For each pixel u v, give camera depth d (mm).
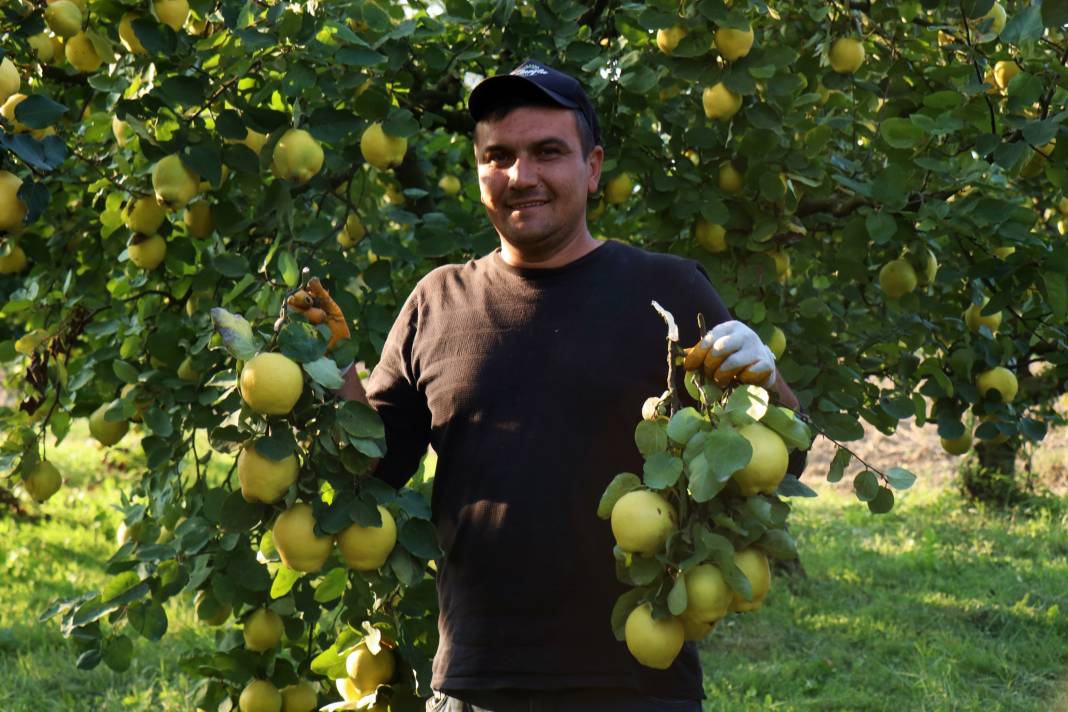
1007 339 3564
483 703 2102
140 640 6020
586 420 2076
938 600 6793
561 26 3596
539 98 2141
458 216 3920
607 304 2129
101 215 3160
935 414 3623
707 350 1896
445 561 2205
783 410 1872
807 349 3607
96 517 3414
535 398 2096
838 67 3572
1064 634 6164
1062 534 8305
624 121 3660
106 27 2998
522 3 3896
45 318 3508
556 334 2117
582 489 2059
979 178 3166
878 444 11227
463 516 2137
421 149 4680
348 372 2307
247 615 2887
